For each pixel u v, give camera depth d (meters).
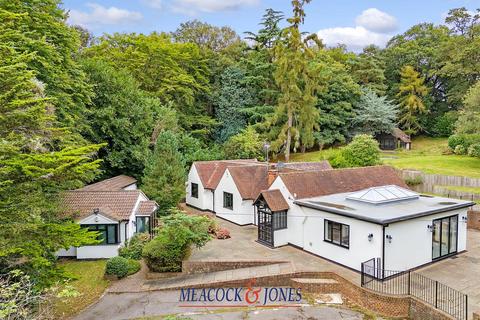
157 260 18.38
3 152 9.95
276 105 47.88
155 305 15.44
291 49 41.81
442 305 13.35
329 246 18.64
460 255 19.25
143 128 34.16
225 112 49.34
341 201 19.98
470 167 38.34
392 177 25.80
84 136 30.80
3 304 8.91
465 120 36.97
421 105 58.41
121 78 33.69
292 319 13.79
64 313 14.75
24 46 19.67
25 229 10.51
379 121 52.94
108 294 16.67
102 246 20.81
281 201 21.38
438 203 19.25
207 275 18.12
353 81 55.44
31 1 22.17
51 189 13.32
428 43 64.94
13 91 10.45
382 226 15.84
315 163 30.22
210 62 52.75
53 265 14.34
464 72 52.09
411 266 17.17
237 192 26.47
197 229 19.72
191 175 33.03
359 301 14.93
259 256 19.56
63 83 24.05
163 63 45.81
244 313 14.44
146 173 29.58
